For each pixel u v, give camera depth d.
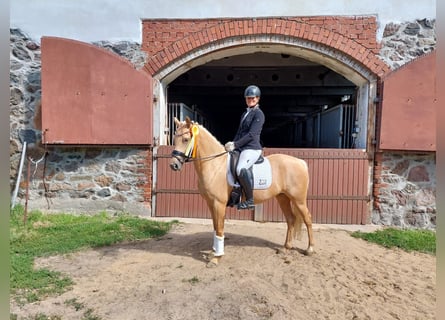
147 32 5.75
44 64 5.53
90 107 5.60
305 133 10.79
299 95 9.63
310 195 5.77
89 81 5.56
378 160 5.61
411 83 5.20
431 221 5.53
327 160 5.74
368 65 5.45
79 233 4.79
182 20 5.68
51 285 3.23
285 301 2.96
